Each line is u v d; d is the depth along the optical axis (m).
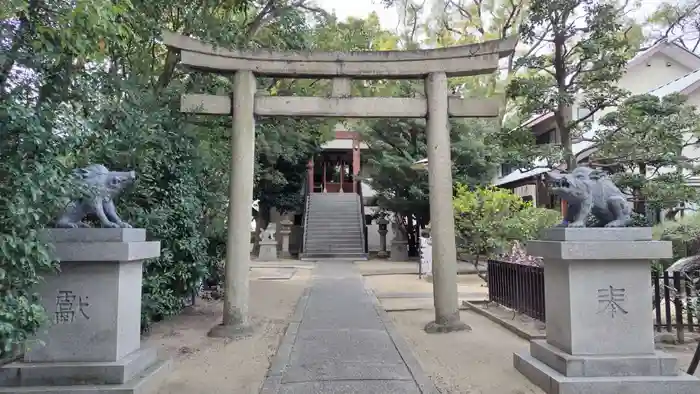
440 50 7.96
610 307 4.81
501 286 9.32
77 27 4.42
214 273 10.27
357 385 5.00
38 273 4.55
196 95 7.85
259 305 10.49
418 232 23.31
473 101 8.09
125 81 6.61
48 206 4.11
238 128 7.80
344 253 24.22
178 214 7.58
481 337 7.36
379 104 8.06
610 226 4.99
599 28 8.85
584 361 4.65
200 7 9.29
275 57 7.94
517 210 10.89
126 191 6.53
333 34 13.32
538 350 5.31
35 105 4.28
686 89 14.19
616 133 9.02
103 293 4.81
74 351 4.74
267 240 23.86
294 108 7.98
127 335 5.04
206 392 4.95
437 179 7.93
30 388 4.49
